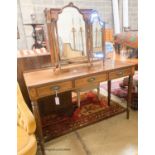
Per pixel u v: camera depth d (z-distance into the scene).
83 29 1.56
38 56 1.68
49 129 1.82
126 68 1.70
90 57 1.68
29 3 3.45
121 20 4.47
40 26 2.97
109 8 4.33
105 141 1.66
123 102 2.43
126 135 1.72
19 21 3.44
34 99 1.27
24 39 3.55
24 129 1.16
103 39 1.69
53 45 1.49
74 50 1.58
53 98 2.01
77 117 2.04
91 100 2.46
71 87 1.41
